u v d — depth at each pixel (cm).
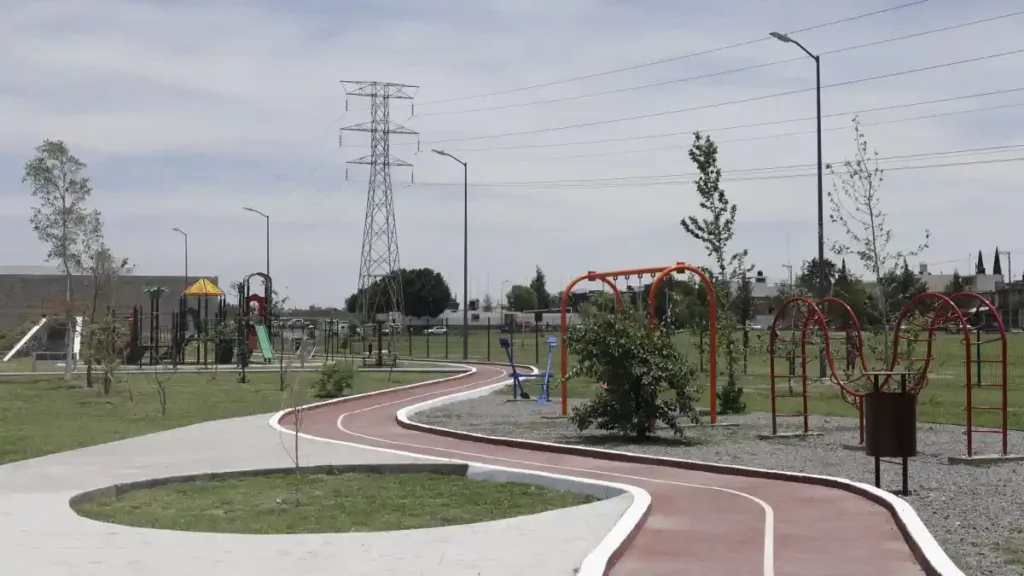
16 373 4769
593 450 1889
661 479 1584
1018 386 3488
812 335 3161
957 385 3509
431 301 14112
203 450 1864
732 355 2755
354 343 7838
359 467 1686
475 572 930
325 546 1040
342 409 2948
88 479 1498
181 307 6372
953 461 1703
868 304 3016
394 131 7494
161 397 3081
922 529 1085
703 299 3188
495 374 4769
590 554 988
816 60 3434
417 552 1013
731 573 966
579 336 2158
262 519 1258
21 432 2186
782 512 1282
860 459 1772
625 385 2111
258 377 4528
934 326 1972
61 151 7156
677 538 1129
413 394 3544
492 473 1616
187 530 1178
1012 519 1184
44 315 7194
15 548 1020
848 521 1218
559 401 3281
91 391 3603
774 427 2158
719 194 2808
